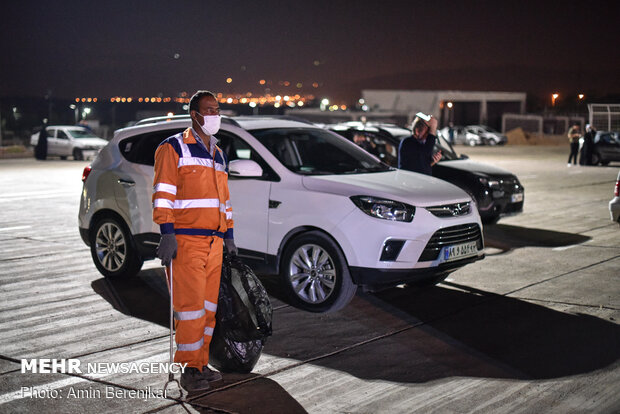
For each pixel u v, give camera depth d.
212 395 4.55
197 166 4.52
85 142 30.48
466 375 4.90
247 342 4.85
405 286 7.53
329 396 4.53
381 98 70.25
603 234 10.82
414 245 6.21
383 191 6.37
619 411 4.28
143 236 7.36
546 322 6.16
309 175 6.75
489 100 70.06
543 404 4.39
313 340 5.68
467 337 5.75
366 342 5.62
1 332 5.87
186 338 4.55
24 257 8.90
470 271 8.23
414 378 4.84
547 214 13.22
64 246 9.67
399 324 6.12
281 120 7.71
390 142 11.73
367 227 6.18
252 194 6.79
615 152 26.86
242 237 6.87
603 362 5.14
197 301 4.53
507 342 5.62
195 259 4.51
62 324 6.10
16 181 19.55
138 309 6.58
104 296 7.04
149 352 5.39
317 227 6.41
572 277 7.87
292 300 6.63
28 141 46.75
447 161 11.91
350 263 6.24
